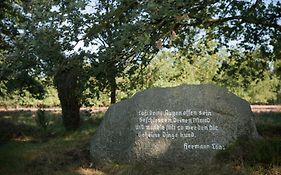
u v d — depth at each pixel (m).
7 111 14.59
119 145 5.82
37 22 5.04
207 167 5.11
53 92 17.02
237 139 5.48
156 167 5.38
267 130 7.28
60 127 10.34
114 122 5.99
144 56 5.82
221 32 7.61
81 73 5.57
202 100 5.67
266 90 19.91
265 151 5.04
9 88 5.80
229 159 5.23
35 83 8.08
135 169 5.34
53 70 5.23
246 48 7.70
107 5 5.24
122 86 6.89
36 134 9.22
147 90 5.95
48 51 5.02
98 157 5.93
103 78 5.74
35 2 5.04
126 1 5.07
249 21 6.95
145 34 4.78
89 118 11.50
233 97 5.79
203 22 6.67
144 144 5.59
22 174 5.49
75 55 5.23
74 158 6.26
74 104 9.53
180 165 5.39
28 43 5.04
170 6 4.79
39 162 6.08
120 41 4.85
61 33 5.09
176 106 5.68
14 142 8.28
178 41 6.84
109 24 5.21
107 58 5.21
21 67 5.12
